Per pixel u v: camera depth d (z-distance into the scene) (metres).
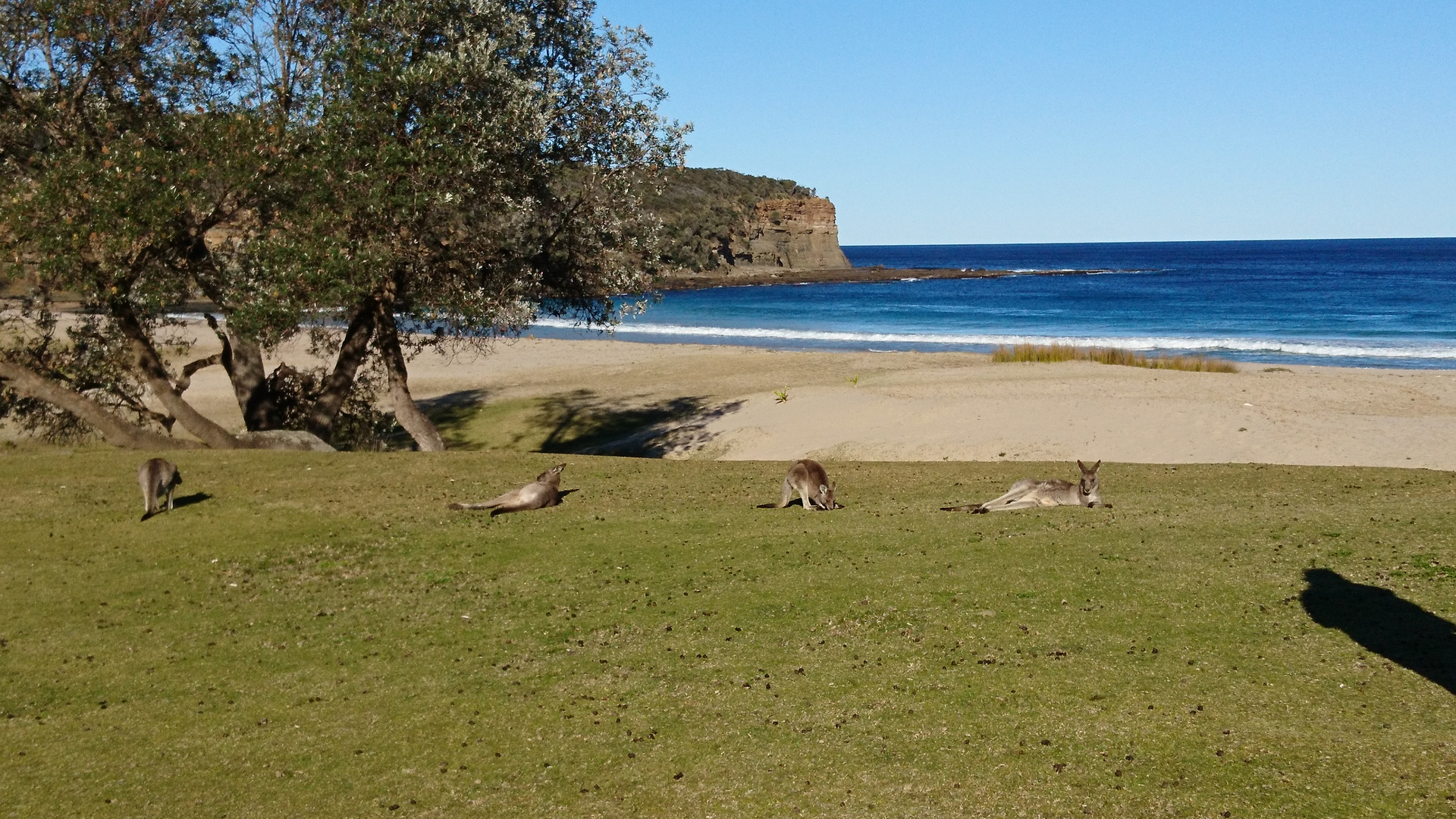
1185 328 68.44
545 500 13.80
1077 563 9.97
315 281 17.86
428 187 18.66
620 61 22.64
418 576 11.06
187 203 17.58
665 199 145.50
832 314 84.81
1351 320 71.94
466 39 19.83
